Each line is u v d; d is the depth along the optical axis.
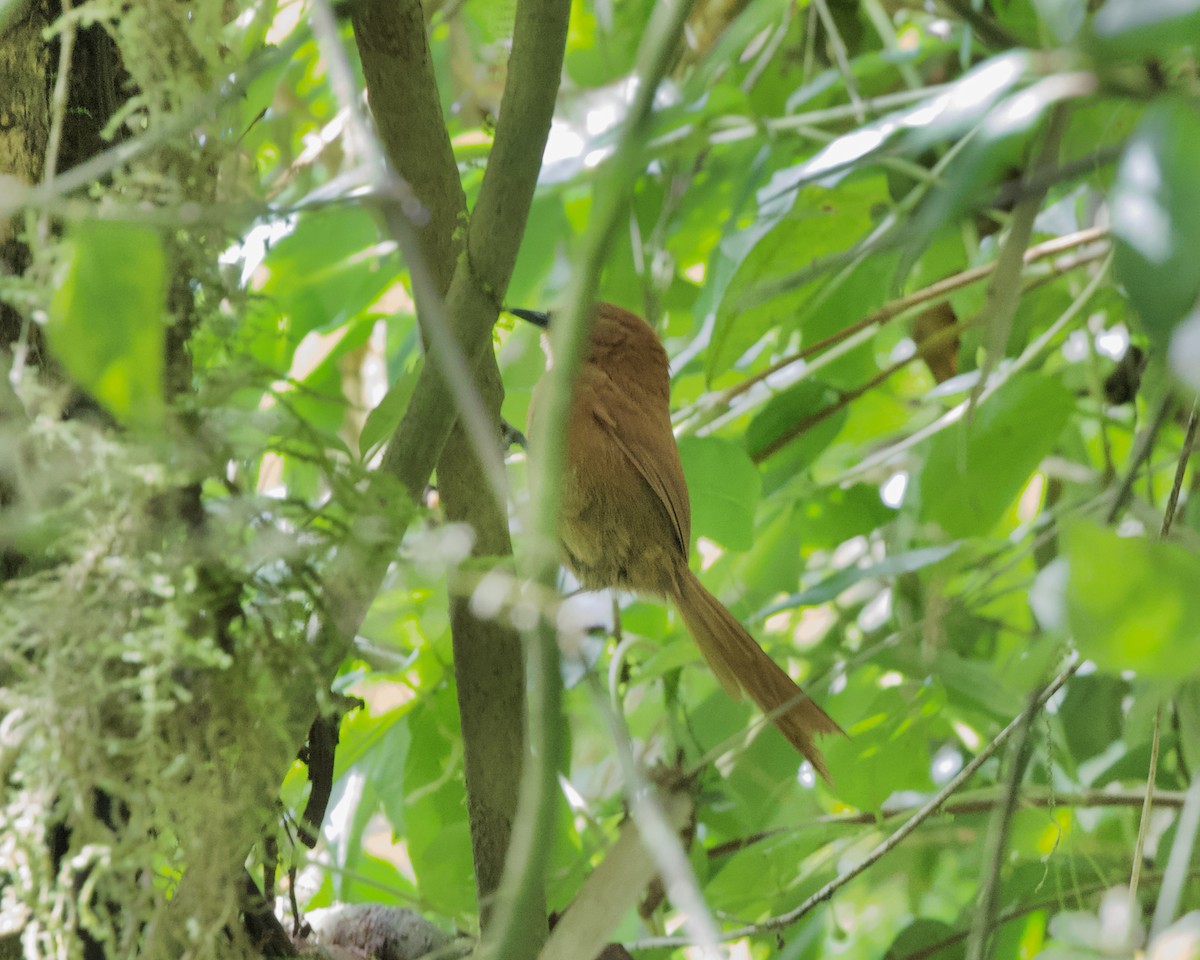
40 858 2.84
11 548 3.04
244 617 2.96
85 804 2.80
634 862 3.04
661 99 6.09
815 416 6.48
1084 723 6.31
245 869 3.25
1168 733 5.84
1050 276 5.97
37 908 2.83
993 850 3.96
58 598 2.81
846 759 5.41
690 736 5.93
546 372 6.40
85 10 3.00
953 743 7.09
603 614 7.01
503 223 3.33
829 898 4.66
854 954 6.75
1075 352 6.85
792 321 6.38
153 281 2.09
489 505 4.08
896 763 5.34
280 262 5.97
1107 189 4.53
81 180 2.44
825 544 7.08
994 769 6.39
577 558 6.89
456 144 6.44
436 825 5.47
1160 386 4.90
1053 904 5.55
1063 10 3.52
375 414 3.99
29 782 2.83
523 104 3.25
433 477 5.00
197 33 3.11
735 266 5.77
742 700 6.07
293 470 4.12
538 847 2.50
